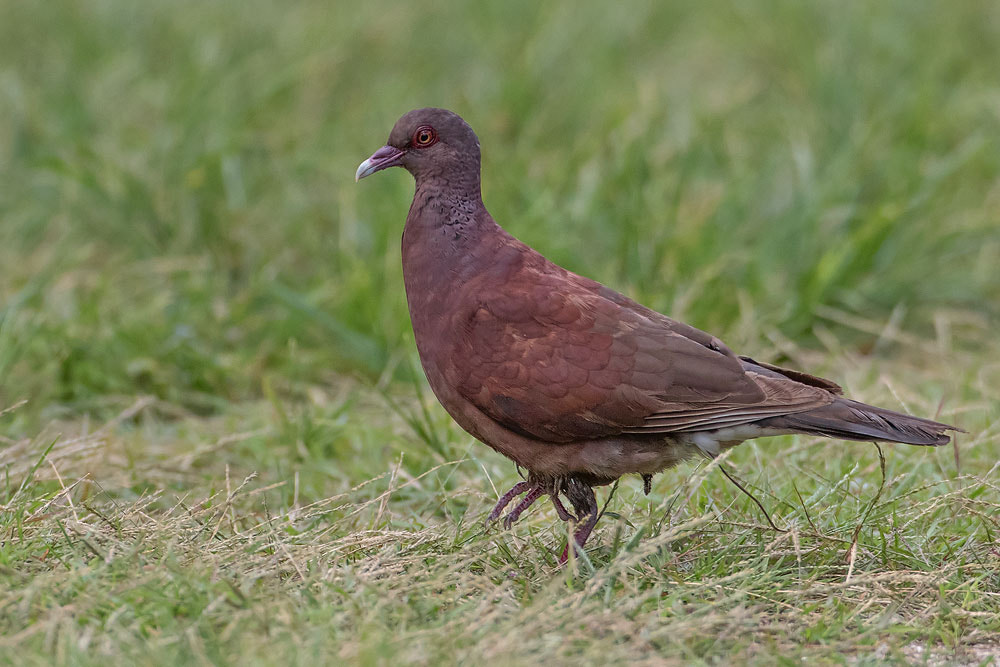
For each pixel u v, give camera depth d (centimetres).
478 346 838
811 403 809
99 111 1672
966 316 1386
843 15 1944
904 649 737
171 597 722
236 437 1059
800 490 955
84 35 1875
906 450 1021
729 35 2062
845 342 1358
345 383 1258
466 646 680
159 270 1373
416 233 878
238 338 1302
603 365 818
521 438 851
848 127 1611
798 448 1015
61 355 1201
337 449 1107
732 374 816
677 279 1341
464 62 1919
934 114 1653
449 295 858
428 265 870
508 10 2011
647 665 662
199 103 1584
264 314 1356
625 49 2016
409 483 930
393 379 1255
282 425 1098
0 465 977
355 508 941
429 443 1055
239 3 1998
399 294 1302
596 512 866
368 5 2053
